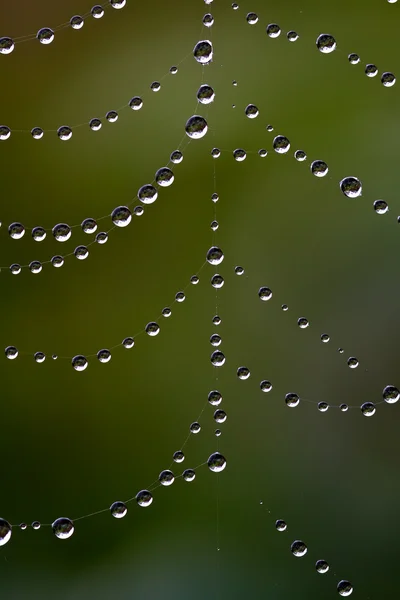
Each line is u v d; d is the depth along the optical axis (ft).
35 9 0.49
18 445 0.49
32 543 0.48
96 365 0.49
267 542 0.48
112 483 0.49
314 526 0.48
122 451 0.49
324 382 0.49
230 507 0.48
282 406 0.49
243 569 0.48
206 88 0.49
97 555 0.48
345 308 0.49
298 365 0.49
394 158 0.49
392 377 0.49
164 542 0.48
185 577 0.48
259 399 0.49
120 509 0.48
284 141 0.49
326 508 0.48
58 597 0.48
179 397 0.49
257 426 0.49
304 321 0.49
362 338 0.49
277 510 0.48
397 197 0.49
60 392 0.49
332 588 0.48
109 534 0.48
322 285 0.49
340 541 0.48
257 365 0.49
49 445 0.49
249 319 0.49
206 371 0.49
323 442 0.49
